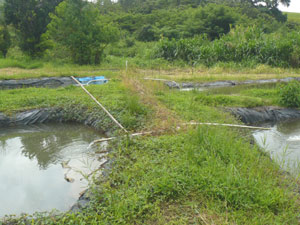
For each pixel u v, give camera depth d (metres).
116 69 18.33
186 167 4.60
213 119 7.43
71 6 18.42
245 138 6.37
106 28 19.64
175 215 3.69
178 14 43.34
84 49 19.14
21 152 6.56
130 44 32.06
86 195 4.19
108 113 7.64
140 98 8.73
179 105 8.53
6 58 20.06
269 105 9.77
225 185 4.02
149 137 6.09
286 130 8.22
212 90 12.80
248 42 21.61
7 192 4.87
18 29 20.78
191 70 18.23
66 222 3.62
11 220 3.78
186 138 5.75
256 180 4.20
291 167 5.41
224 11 39.25
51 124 8.38
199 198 3.95
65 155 6.21
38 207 4.40
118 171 4.83
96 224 3.47
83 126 8.11
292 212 3.71
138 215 3.67
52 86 13.19
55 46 20.62
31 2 20.20
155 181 4.21
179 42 21.48
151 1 52.59
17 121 8.26
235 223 3.49
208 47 20.84
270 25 43.62
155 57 21.84
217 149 5.12
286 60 20.67
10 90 10.55
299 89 9.73
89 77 14.30
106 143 6.47
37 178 5.33
